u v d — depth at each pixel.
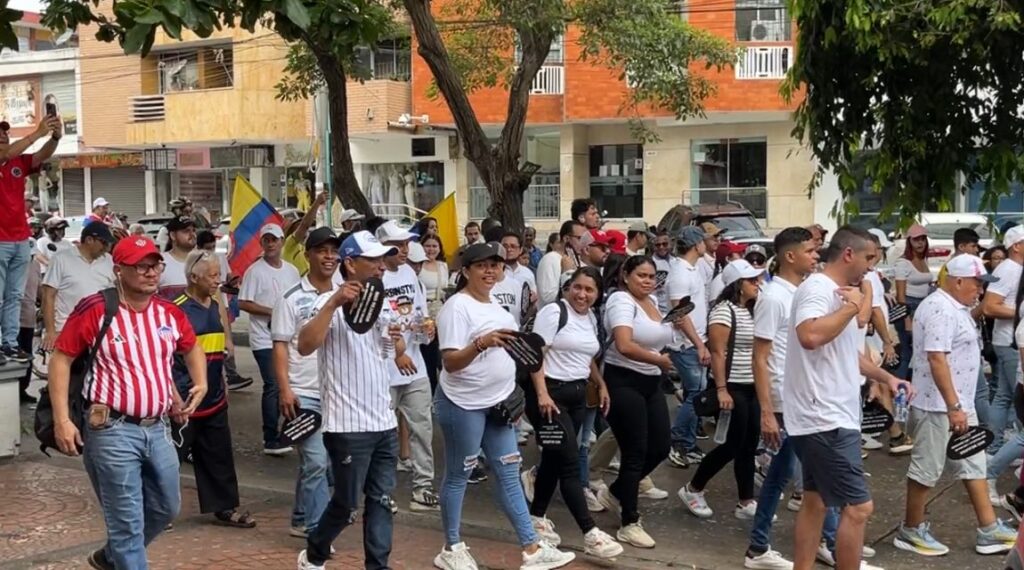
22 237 9.88
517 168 12.56
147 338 5.19
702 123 27.95
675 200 28.53
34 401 11.50
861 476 5.53
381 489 5.82
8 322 9.91
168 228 9.98
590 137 29.45
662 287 9.93
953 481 8.36
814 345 5.38
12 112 38.38
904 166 8.68
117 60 35.09
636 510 6.95
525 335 5.85
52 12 8.45
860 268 5.54
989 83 8.41
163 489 5.32
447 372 6.09
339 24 8.27
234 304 12.53
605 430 8.37
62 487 8.26
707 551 6.89
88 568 6.34
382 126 30.38
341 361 5.69
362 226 9.66
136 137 34.44
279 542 6.90
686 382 9.08
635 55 17.22
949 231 19.06
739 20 26.06
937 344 6.55
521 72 12.89
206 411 7.04
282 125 32.72
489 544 6.98
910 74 8.45
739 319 7.28
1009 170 8.38
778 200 27.33
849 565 5.55
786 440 6.39
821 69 8.42
